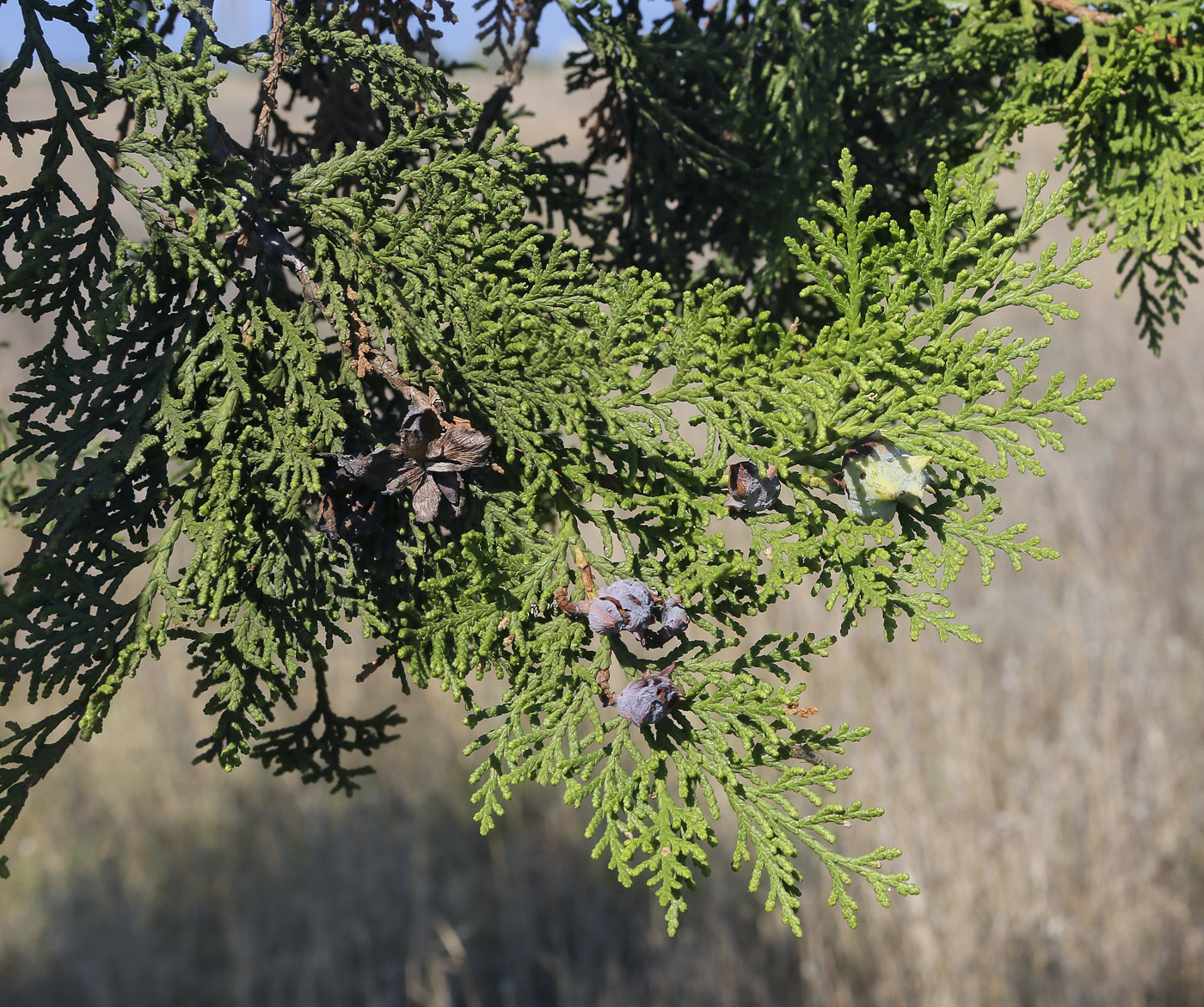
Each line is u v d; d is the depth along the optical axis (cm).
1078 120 176
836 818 122
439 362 137
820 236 133
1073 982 468
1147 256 185
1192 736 576
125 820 623
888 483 132
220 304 136
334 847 604
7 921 566
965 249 130
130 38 133
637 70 188
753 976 503
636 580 129
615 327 133
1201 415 834
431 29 164
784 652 129
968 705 583
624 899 580
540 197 203
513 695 131
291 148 196
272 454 130
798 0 178
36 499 130
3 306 130
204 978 545
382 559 138
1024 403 129
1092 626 636
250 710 132
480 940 571
